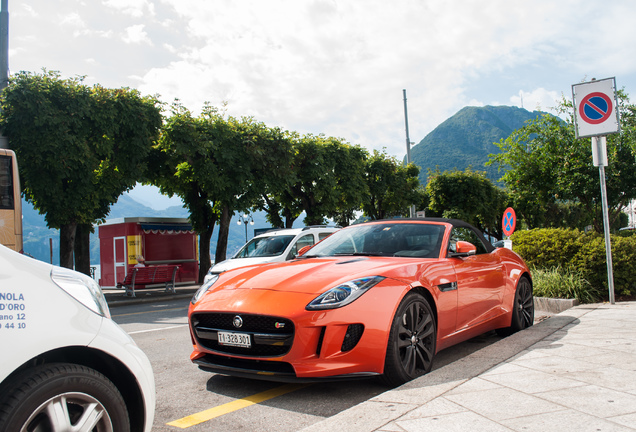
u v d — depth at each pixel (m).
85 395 2.11
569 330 5.12
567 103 15.11
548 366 3.65
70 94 14.70
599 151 7.85
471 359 4.02
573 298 8.16
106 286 22.44
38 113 13.95
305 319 3.45
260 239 10.98
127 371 2.30
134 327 8.34
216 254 20.45
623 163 13.24
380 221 5.44
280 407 3.49
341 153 26.27
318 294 3.60
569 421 2.55
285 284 3.82
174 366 4.96
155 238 21.97
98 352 2.21
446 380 3.44
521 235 9.76
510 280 5.63
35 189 14.41
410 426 2.60
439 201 42.97
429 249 4.71
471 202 42.31
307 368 3.42
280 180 20.45
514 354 4.12
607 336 4.70
